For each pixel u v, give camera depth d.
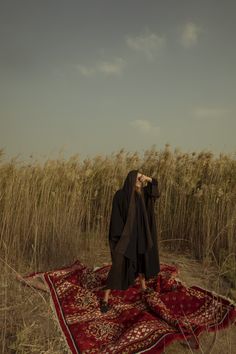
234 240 7.23
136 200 5.43
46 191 8.28
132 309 5.19
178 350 4.39
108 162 9.94
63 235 7.75
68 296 5.66
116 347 4.29
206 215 7.84
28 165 8.79
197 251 7.95
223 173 8.80
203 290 5.68
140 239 5.37
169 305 5.47
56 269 7.02
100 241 8.68
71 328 4.78
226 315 4.91
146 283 6.17
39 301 5.52
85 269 6.54
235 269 6.24
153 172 9.37
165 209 8.73
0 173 8.48
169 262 7.47
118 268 5.24
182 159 9.33
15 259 7.20
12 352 4.21
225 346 4.46
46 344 4.34
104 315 5.21
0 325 4.77
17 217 7.71
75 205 8.72
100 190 9.52
